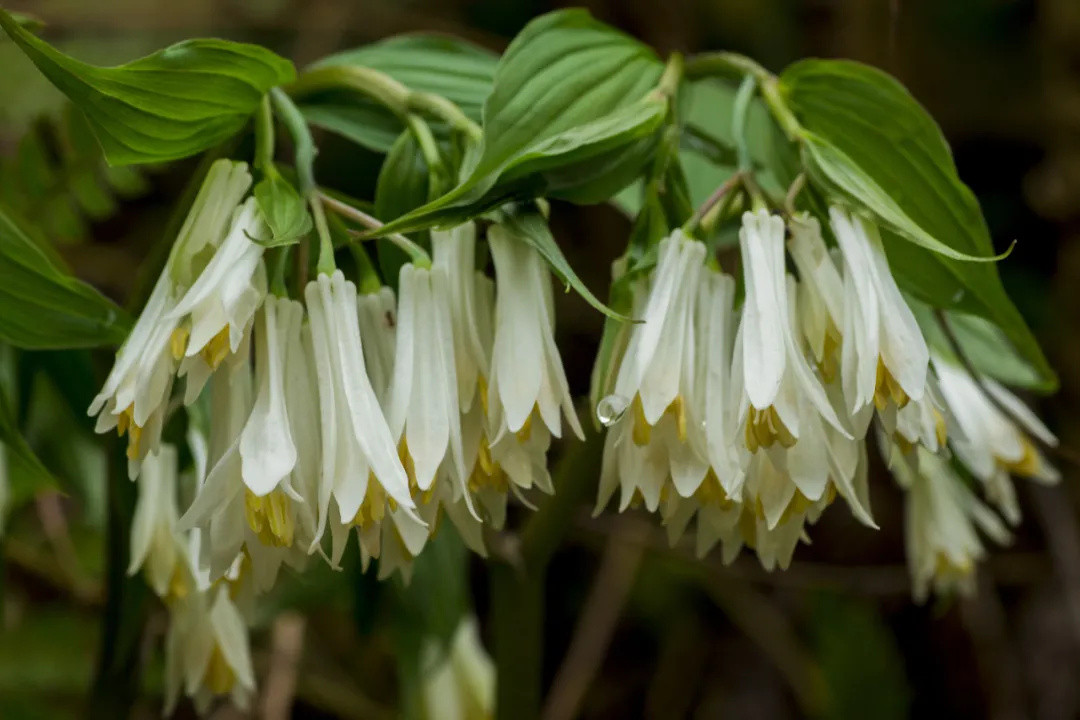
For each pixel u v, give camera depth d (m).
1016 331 0.42
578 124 0.40
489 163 0.39
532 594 0.46
